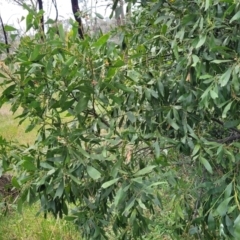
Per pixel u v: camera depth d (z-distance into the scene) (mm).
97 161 1415
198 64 1396
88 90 1248
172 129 1650
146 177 1447
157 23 1702
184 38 1532
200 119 1582
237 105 1422
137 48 1689
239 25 1391
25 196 1381
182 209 1754
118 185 1509
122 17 2020
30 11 1339
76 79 1271
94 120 1493
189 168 1880
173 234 1803
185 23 1449
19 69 1324
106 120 1611
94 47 1265
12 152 1419
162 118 1607
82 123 1429
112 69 1221
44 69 1275
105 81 1248
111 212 1649
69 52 1236
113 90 1363
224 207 1275
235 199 1287
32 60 1222
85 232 1579
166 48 1740
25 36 1393
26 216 3496
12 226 3414
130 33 1910
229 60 1277
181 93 1525
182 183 1712
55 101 1360
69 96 1358
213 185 1477
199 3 1397
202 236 1664
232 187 1382
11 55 1406
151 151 1554
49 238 3209
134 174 1297
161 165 1593
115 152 1445
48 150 1335
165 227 2623
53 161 1325
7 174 3438
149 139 1541
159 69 1689
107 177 1432
